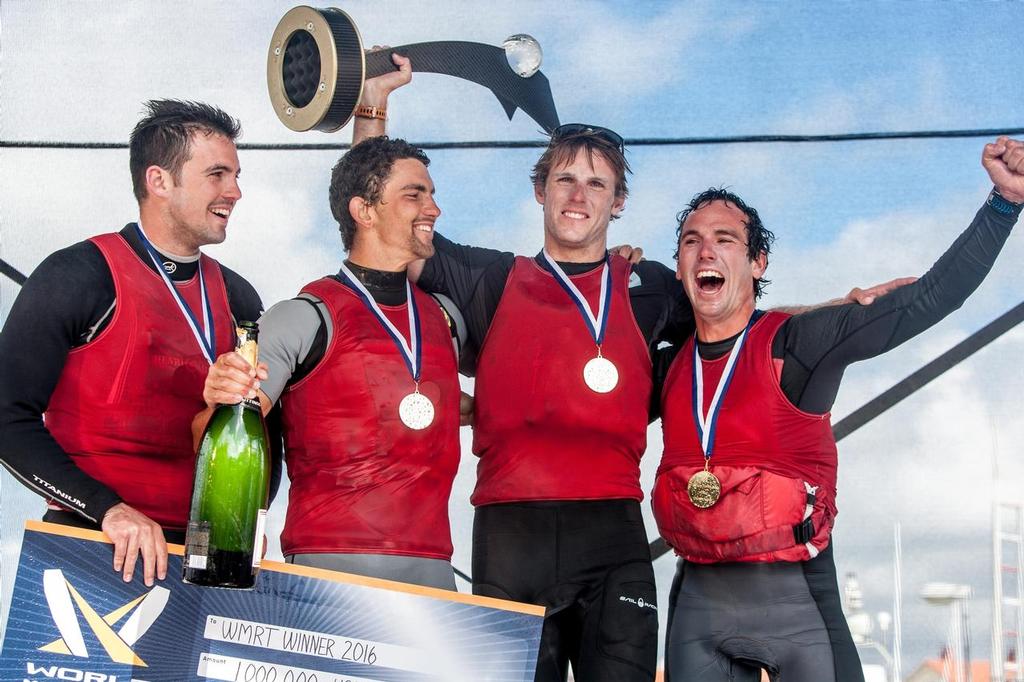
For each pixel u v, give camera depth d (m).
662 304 3.25
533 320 3.11
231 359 2.37
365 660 2.38
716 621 2.97
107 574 2.37
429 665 2.39
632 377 3.07
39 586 2.33
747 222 3.16
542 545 2.93
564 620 2.96
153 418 3.02
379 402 2.83
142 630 2.35
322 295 2.94
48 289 2.96
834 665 2.90
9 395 2.82
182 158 3.14
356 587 2.41
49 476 2.67
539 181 3.30
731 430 2.98
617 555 2.93
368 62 3.38
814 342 3.00
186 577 2.35
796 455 2.98
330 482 2.81
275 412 2.98
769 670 2.94
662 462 3.09
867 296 3.04
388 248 3.01
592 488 2.96
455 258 3.27
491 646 2.40
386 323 2.93
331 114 3.21
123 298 3.04
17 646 2.30
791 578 2.95
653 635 2.90
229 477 2.46
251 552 2.41
